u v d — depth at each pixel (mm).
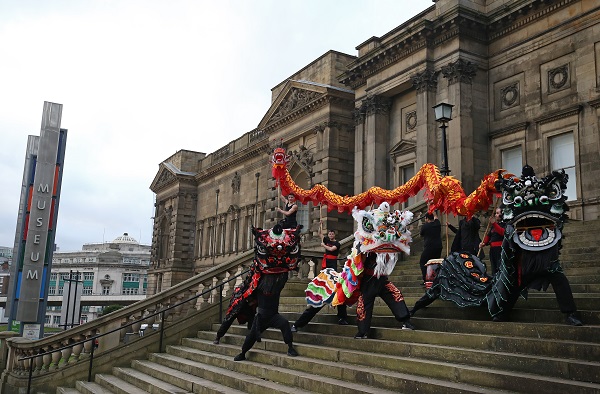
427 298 8992
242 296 10594
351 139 35469
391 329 8727
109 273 135750
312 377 7949
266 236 9641
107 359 13039
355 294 9344
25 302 25500
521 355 6523
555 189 7215
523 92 24391
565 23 22891
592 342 6434
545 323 7414
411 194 10453
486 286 8102
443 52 26250
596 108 21297
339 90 34719
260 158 49438
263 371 8891
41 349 13938
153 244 69938
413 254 17625
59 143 28375
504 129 24734
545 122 23219
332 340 9297
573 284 9250
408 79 27688
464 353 7035
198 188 63281
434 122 26172
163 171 67688
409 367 7285
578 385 5480
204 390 9039
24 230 27750
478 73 25844
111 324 13625
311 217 34969
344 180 34781
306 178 38750
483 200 8477
